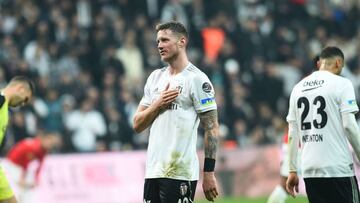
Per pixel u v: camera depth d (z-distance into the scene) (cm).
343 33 6228
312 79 2084
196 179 1919
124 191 4416
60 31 5172
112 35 5281
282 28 5916
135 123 1942
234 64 5462
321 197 2061
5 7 5200
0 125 2308
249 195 4603
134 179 4459
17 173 3494
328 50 2103
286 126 2877
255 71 5481
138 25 5409
